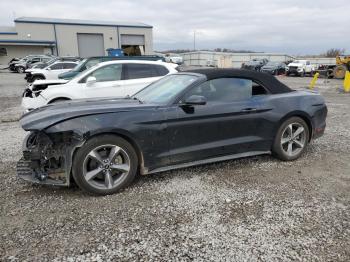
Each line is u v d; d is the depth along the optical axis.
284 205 3.61
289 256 2.70
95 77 8.14
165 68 8.76
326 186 4.14
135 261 2.64
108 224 3.20
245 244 2.87
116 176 3.96
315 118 5.16
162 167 4.19
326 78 29.61
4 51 45.09
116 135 3.82
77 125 3.62
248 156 5.06
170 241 2.92
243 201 3.70
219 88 4.50
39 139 3.73
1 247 2.81
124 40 51.12
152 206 3.58
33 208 3.52
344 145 6.03
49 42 46.34
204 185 4.15
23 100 8.29
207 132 4.33
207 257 2.69
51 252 2.75
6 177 4.39
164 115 4.03
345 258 2.69
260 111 4.68
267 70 35.44
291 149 5.06
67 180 3.70
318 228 3.13
